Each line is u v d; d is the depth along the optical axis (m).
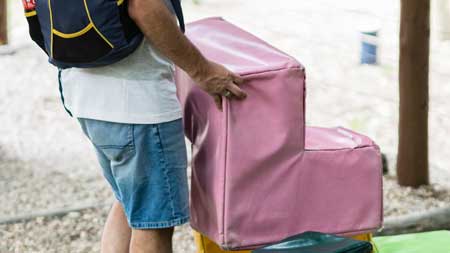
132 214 4.65
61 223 8.24
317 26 16.36
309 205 4.76
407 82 8.69
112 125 4.49
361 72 13.60
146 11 4.18
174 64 4.75
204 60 4.35
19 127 11.88
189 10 18.00
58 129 11.77
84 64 4.38
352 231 4.88
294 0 18.62
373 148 4.87
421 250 5.84
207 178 4.76
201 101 4.74
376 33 13.91
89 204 8.66
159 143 4.51
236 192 4.57
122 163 4.59
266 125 4.53
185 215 4.66
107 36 4.23
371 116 11.65
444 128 11.09
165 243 4.76
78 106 4.57
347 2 18.16
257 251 4.52
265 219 4.66
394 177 9.27
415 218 7.21
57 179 9.79
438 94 12.37
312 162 4.70
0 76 14.41
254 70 4.46
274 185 4.64
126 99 4.44
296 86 4.52
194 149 4.94
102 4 4.17
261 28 16.42
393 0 18.09
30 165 10.33
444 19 15.08
